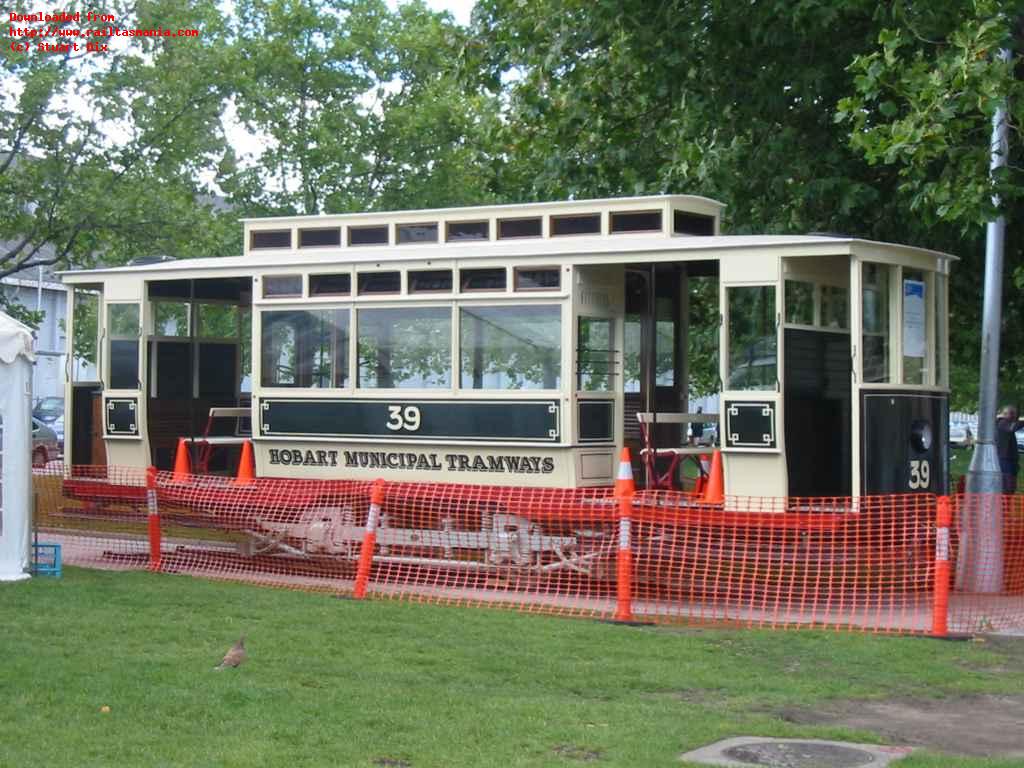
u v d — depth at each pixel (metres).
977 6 12.81
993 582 13.59
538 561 13.34
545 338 13.59
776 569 12.31
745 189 17.77
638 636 11.04
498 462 13.82
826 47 16.92
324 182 36.47
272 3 36.47
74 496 16.17
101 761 7.05
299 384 15.02
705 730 8.02
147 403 16.28
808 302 12.88
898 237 17.14
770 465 12.55
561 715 8.30
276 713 8.18
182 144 29.02
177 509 15.38
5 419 13.46
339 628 11.08
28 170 27.72
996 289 14.41
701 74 17.30
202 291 17.03
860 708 8.88
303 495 14.56
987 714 8.77
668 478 13.62
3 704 8.23
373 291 14.59
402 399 14.31
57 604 12.02
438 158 37.00
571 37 17.83
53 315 52.09
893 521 12.15
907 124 12.73
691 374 19.48
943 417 13.77
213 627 11.03
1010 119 14.15
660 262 13.12
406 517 14.12
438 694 8.82
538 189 19.48
